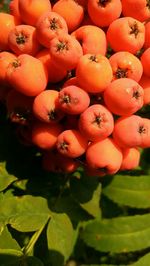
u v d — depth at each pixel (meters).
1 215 0.13
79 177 0.15
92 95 0.12
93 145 0.12
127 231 0.15
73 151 0.12
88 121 0.12
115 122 0.12
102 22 0.13
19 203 0.13
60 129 0.13
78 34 0.13
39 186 0.14
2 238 0.12
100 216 0.15
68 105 0.12
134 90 0.12
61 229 0.13
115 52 0.13
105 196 0.16
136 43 0.12
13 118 0.13
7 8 0.20
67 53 0.12
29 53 0.13
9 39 0.13
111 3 0.12
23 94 0.13
